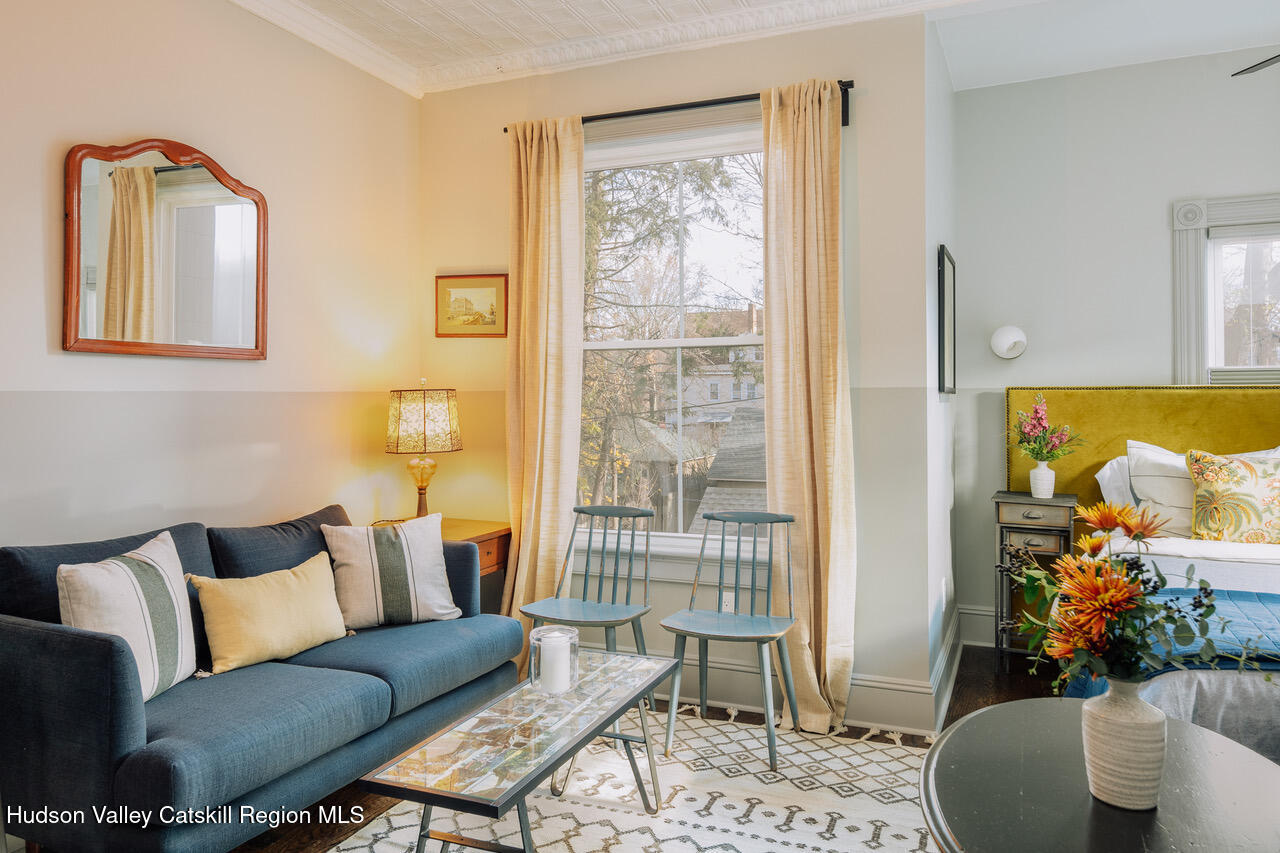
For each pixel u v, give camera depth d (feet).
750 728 11.12
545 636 8.05
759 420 12.07
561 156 12.66
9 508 8.27
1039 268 14.48
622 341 12.89
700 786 9.33
